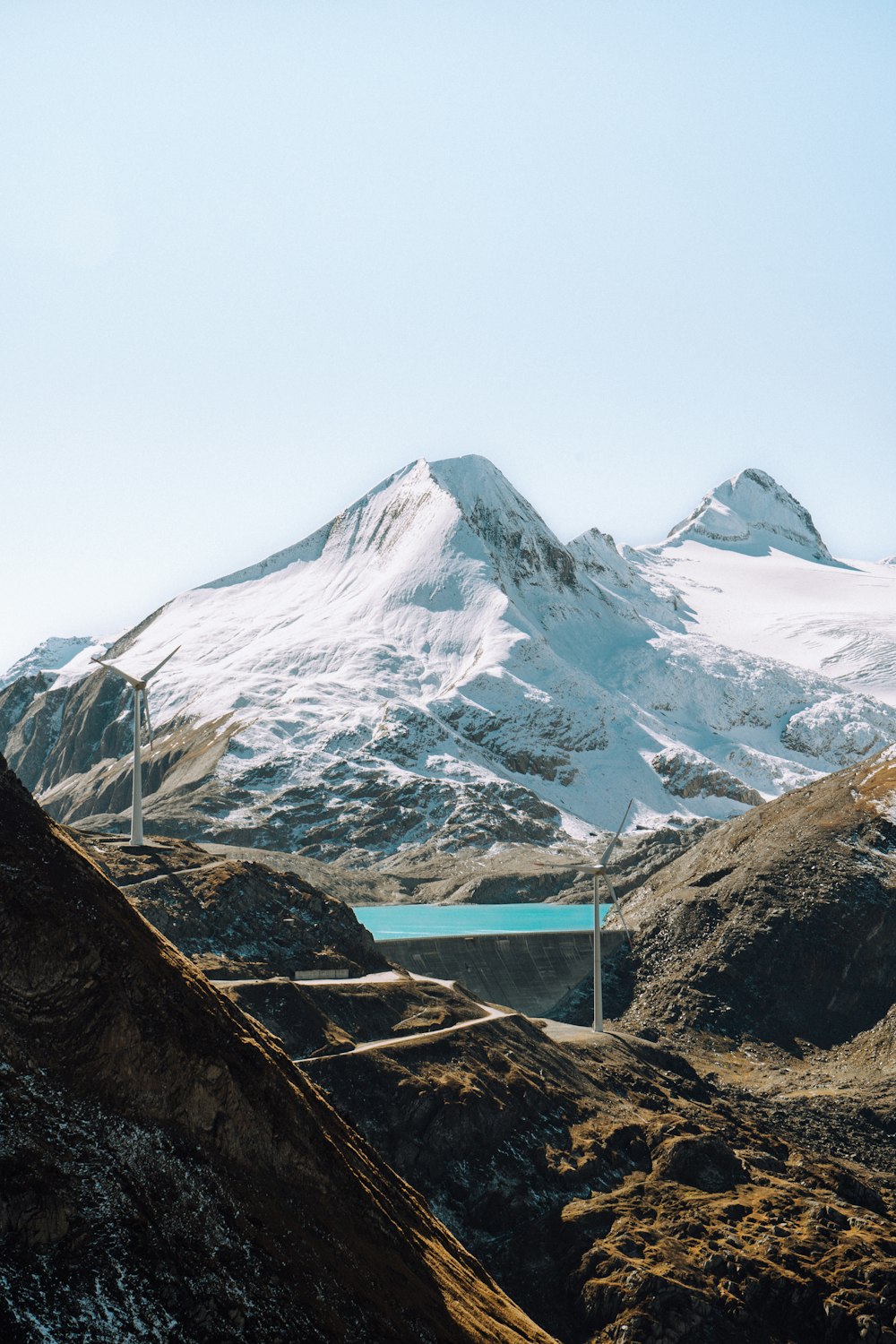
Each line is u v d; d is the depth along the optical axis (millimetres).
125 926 90500
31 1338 65938
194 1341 72312
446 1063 157375
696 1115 176500
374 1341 83125
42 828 91000
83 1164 76312
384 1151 142375
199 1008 90750
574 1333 131250
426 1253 102062
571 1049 184000
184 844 194375
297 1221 87625
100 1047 82375
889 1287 137875
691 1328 129750
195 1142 84625
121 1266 72625
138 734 188500
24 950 81688
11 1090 77000
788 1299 135625
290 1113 93875
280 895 182625
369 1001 166750
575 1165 153000
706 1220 148125
